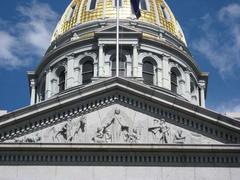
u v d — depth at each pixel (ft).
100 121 143.84
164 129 142.72
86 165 138.51
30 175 137.69
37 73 263.29
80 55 247.09
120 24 247.09
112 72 238.68
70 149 139.03
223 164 139.03
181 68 254.06
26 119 143.84
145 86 145.79
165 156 139.33
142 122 143.74
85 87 146.10
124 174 137.59
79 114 144.87
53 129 143.33
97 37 242.78
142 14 257.96
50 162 138.92
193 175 137.90
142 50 245.86
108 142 140.67
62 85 249.75
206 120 143.54
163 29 258.37
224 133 143.02
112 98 146.82
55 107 144.66
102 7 259.60
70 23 264.52
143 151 139.13
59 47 252.01
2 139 142.20
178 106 144.36
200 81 264.93
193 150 139.23
